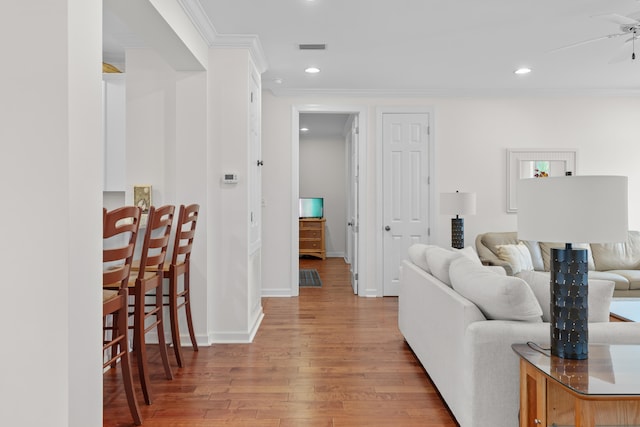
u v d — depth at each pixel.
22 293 1.44
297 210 5.62
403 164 5.63
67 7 1.44
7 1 1.44
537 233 1.70
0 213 1.44
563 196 1.63
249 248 3.80
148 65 3.67
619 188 1.60
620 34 3.20
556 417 1.64
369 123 5.63
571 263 1.71
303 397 2.62
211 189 3.71
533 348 1.85
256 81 4.30
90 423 1.59
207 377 2.93
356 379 2.89
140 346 2.52
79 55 1.52
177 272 3.18
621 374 1.56
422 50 4.13
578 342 1.71
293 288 5.59
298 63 4.52
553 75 4.96
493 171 5.68
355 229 5.83
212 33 3.56
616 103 5.71
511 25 3.55
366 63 4.52
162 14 2.59
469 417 1.98
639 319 2.95
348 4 3.17
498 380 1.94
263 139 5.59
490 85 5.36
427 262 3.05
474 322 2.04
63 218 1.44
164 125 3.67
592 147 5.70
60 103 1.44
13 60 1.45
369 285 5.62
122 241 3.05
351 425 2.29
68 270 1.45
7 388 1.45
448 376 2.35
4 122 1.44
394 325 4.23
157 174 3.68
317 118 7.75
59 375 1.44
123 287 2.27
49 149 1.44
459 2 3.15
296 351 3.46
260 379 2.90
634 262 5.09
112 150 4.08
